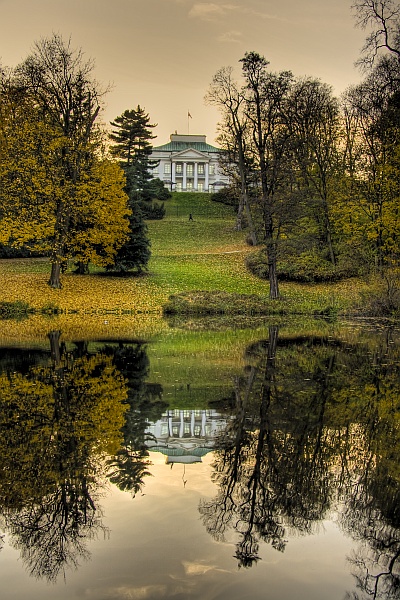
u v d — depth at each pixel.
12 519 5.57
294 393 10.92
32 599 4.18
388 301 29.14
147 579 4.44
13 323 24.02
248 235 52.06
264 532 5.33
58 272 34.06
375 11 29.48
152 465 6.94
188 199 84.25
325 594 4.28
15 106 30.73
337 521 5.62
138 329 22.42
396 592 4.35
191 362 14.40
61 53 31.95
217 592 4.28
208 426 8.65
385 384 11.86
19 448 7.44
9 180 31.19
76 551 4.88
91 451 7.36
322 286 37.09
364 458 7.37
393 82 31.30
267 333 21.50
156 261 44.22
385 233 35.50
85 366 13.50
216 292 32.53
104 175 33.41
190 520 5.50
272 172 30.73
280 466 7.04
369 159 36.97
